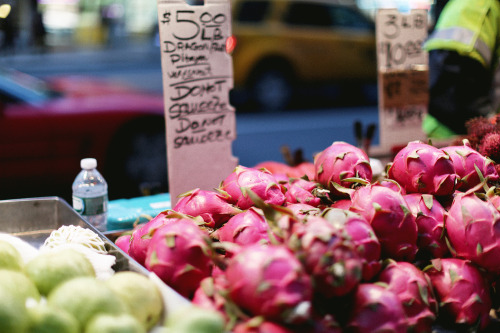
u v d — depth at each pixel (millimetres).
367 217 1163
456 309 1178
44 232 1683
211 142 1920
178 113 1855
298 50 7773
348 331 1053
